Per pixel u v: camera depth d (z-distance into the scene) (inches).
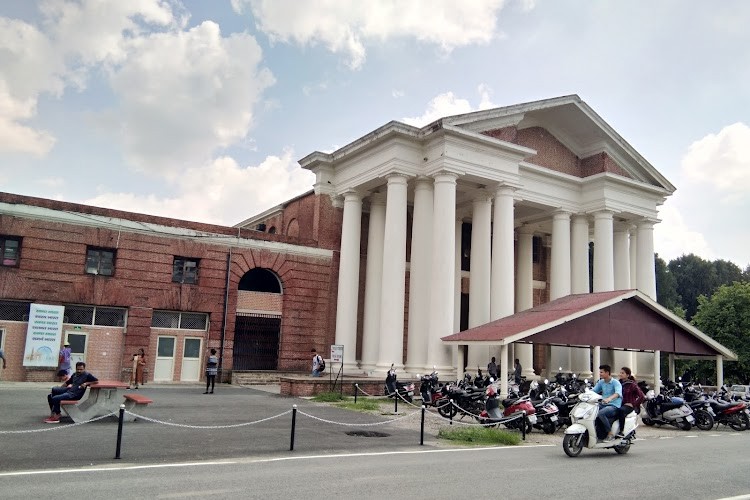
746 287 2043.6
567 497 338.0
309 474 374.6
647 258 1462.8
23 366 967.6
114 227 1071.6
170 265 1125.1
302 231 1448.1
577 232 1439.5
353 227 1280.8
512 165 1205.1
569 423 673.0
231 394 937.5
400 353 1119.0
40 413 626.5
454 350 1077.8
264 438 523.8
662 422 788.6
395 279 1130.7
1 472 351.6
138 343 1074.1
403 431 616.7
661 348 892.6
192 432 538.0
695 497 351.9
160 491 314.5
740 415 784.9
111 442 469.1
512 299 1176.2
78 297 1024.9
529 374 1270.9
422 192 1174.3
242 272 1204.5
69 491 308.2
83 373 593.6
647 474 426.0
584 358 1327.5
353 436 563.5
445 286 1085.1
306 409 764.6
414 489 342.0
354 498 313.4
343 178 1314.0
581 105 1342.3
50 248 1010.1
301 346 1257.4
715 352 947.3
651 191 1453.0
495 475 397.4
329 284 1306.6
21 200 992.9
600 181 1391.5
